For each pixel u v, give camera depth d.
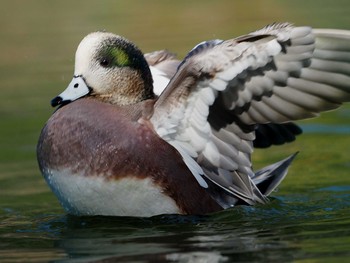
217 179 10.37
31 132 15.58
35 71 18.89
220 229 10.06
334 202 11.30
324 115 16.14
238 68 9.66
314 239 9.41
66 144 10.33
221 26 21.02
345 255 8.70
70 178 10.31
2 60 19.78
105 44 10.88
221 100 9.99
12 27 21.75
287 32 9.45
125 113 10.51
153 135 10.33
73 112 10.51
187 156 10.31
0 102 17.19
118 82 10.86
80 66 10.91
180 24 21.33
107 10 22.98
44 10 23.02
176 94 10.09
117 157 10.20
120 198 10.31
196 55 9.78
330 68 9.81
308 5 22.58
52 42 20.38
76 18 22.14
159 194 10.34
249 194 10.45
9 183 13.11
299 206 11.12
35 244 9.83
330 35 9.51
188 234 9.88
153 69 12.44
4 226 10.80
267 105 10.00
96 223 10.51
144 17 22.02
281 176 11.23
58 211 11.55
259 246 9.25
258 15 21.77
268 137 11.55
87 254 9.27
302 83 9.87
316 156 13.91
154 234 9.95
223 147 10.26
